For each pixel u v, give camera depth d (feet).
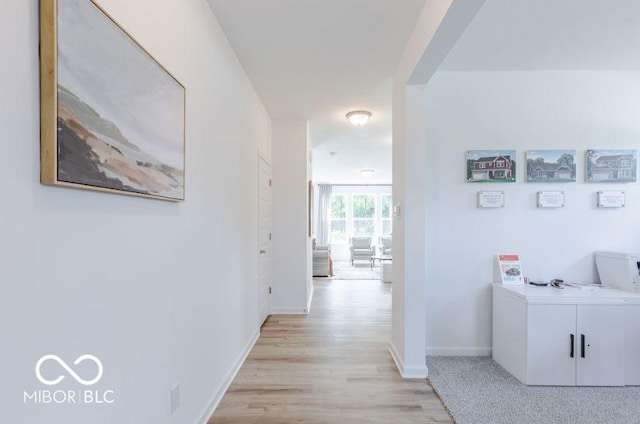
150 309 4.40
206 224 6.36
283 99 11.45
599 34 7.64
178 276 5.20
